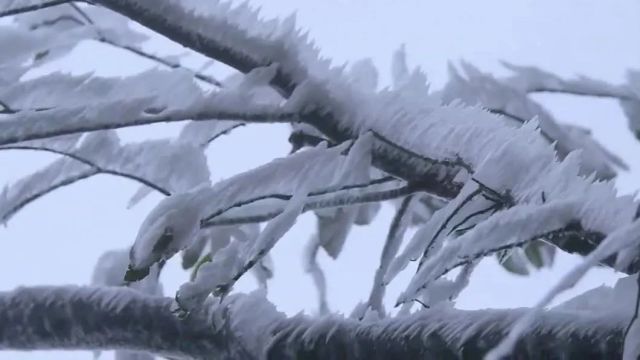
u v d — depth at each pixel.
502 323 1.56
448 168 1.70
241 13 1.70
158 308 1.67
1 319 1.71
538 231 1.55
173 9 1.69
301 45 1.70
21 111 1.67
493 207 1.64
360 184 1.67
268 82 1.69
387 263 1.74
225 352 1.65
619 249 1.43
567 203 1.56
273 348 1.62
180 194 1.59
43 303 1.70
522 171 1.61
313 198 1.70
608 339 1.53
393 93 1.70
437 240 1.61
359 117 1.69
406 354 1.58
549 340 1.53
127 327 1.68
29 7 1.71
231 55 1.69
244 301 1.66
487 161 1.62
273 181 1.63
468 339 1.56
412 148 1.68
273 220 1.60
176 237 1.58
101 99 1.71
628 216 1.54
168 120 1.65
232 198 1.61
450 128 1.68
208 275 1.58
